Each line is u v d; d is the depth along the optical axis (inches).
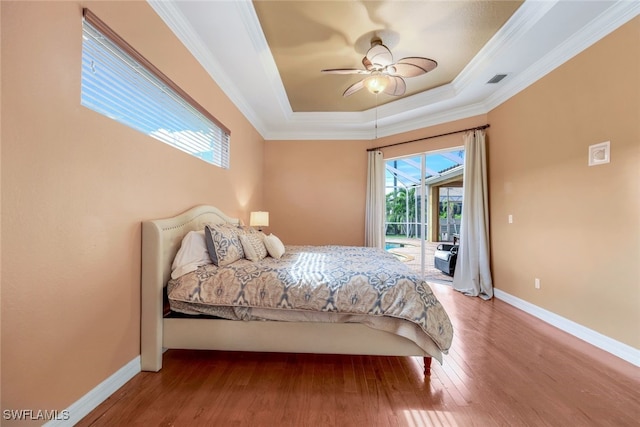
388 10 89.9
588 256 90.5
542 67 108.8
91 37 56.8
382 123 180.9
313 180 199.8
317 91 149.9
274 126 190.2
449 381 67.6
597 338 86.7
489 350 83.4
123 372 64.2
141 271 70.2
